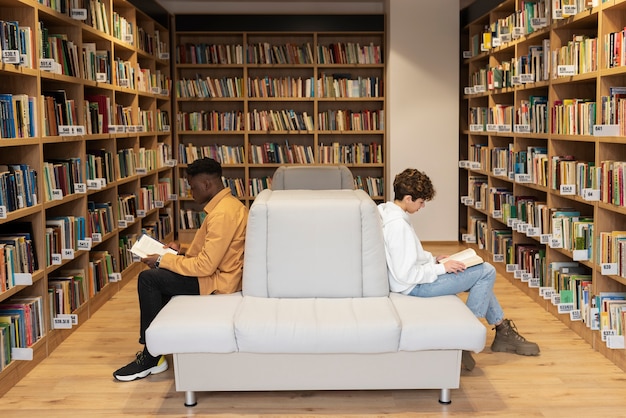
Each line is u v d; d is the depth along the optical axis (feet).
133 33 23.26
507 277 22.31
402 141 28.53
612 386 12.94
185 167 30.22
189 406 12.13
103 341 15.90
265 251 12.89
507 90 22.45
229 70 30.63
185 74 30.63
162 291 13.52
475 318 11.91
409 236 13.15
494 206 23.68
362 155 30.27
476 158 26.91
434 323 11.62
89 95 19.74
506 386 12.96
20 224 14.32
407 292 13.30
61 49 16.17
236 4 30.32
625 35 13.78
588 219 16.57
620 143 15.01
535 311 18.37
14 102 13.48
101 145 20.38
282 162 30.32
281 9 30.42
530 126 19.75
